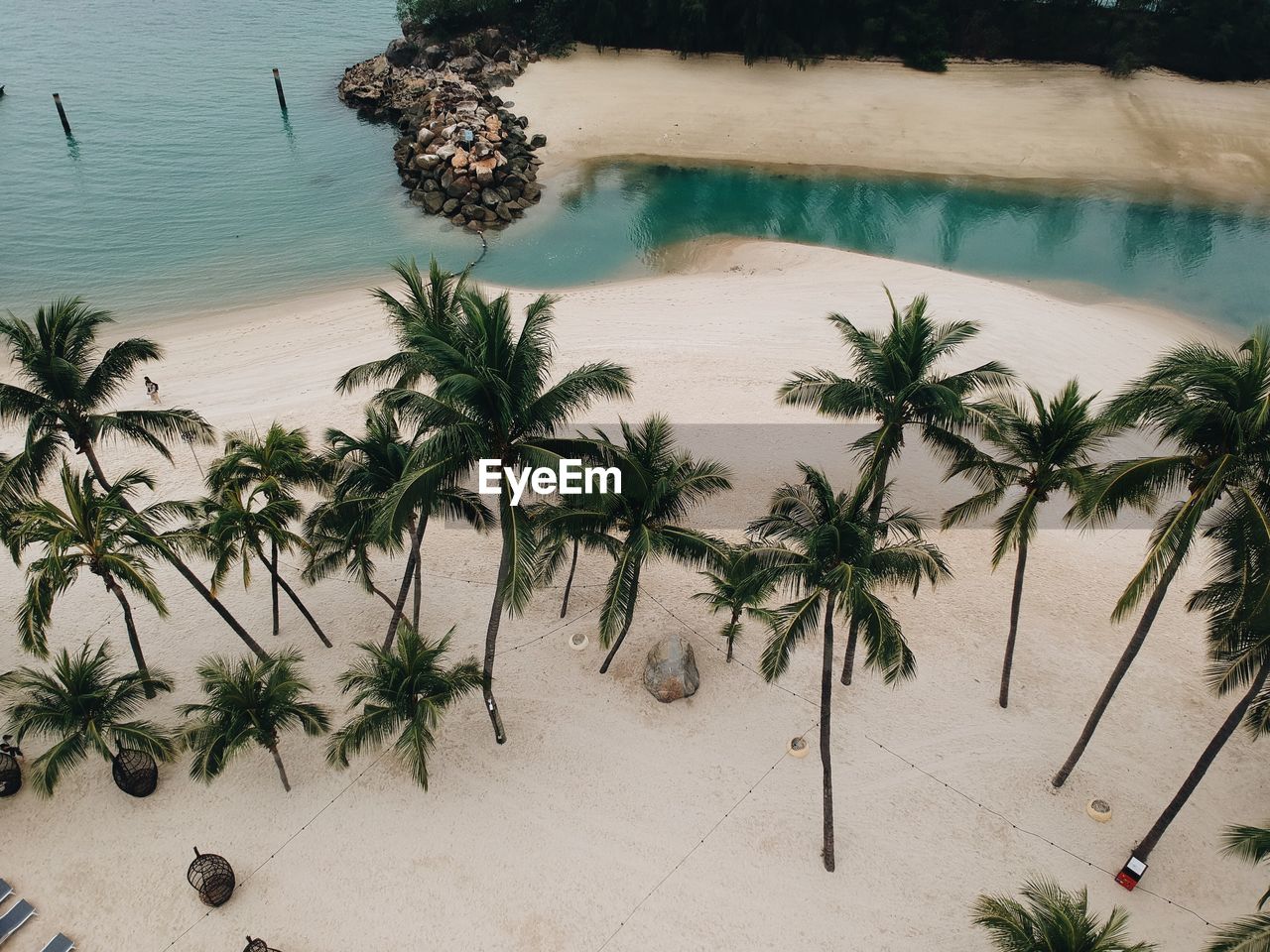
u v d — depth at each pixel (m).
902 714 26.42
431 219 59.47
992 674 27.64
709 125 70.06
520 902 21.84
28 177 64.31
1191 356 18.47
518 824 23.61
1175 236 55.88
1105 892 21.89
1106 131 67.94
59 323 24.31
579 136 68.75
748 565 20.67
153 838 23.31
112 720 23.42
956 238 56.25
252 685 22.45
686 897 21.94
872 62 78.56
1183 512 17.84
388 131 73.69
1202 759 20.27
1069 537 33.25
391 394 20.11
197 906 21.78
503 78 74.56
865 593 18.62
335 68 86.69
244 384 41.38
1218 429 17.88
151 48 91.75
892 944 20.98
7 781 24.08
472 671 23.55
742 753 25.39
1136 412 18.44
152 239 56.47
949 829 23.36
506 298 20.28
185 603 30.73
